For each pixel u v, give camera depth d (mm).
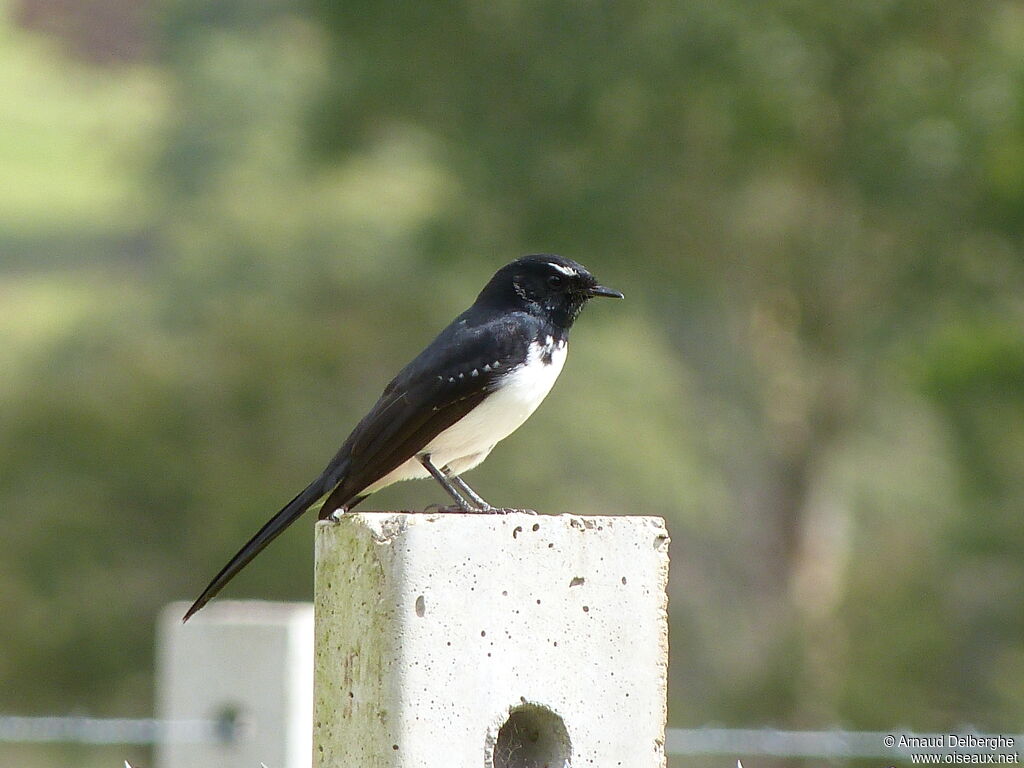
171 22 29219
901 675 16266
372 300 22875
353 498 5812
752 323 19125
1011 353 13047
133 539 20578
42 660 19750
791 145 16516
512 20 16531
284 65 27125
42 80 47062
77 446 20828
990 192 15484
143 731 6727
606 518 4293
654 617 4312
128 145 34375
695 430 21859
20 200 39875
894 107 16312
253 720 6848
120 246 35562
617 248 17078
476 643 4105
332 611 4227
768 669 17359
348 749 4129
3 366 22594
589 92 16172
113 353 22000
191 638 6957
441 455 5953
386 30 16844
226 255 23906
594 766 4223
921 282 16844
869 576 18250
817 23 16266
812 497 19203
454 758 4055
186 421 21391
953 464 14875
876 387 18641
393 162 22125
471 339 5910
